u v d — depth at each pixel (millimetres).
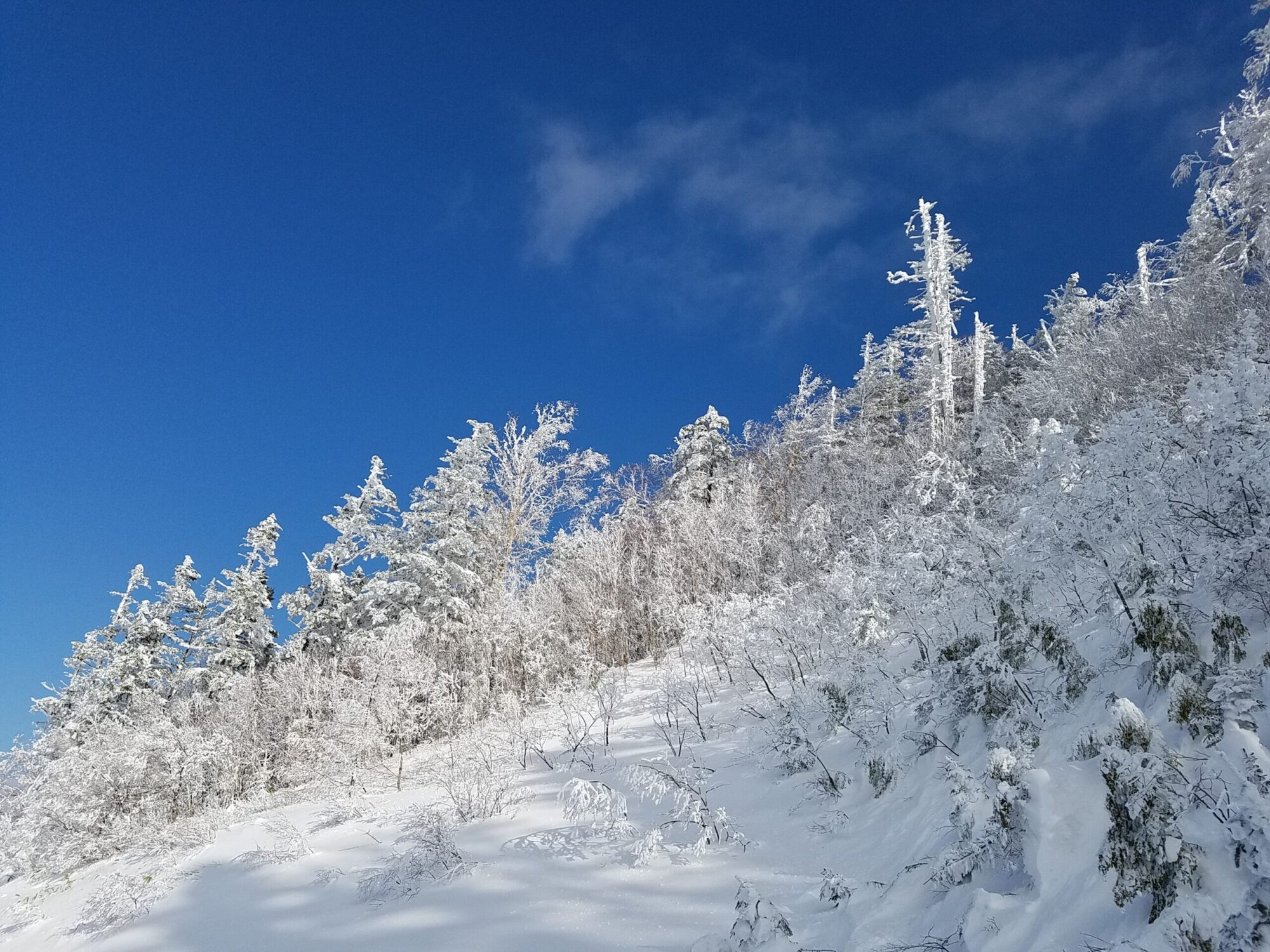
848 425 31188
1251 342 6094
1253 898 3137
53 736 20406
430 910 7145
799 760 8516
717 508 22734
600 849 7605
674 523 23578
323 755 14203
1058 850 4234
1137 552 5793
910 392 32250
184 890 9695
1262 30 12844
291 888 8828
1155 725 4641
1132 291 24516
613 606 19953
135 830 14133
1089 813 4332
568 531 25875
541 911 6602
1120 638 5926
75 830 14828
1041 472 6488
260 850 10414
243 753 16250
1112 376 15844
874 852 6168
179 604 23938
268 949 7316
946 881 4852
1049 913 4000
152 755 15414
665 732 11617
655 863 7039
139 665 22844
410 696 15094
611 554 21844
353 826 10773
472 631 18391
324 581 21312
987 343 32219
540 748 12070
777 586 13766
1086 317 25109
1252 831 3281
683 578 19750
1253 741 3801
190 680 21766
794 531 18891
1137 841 3693
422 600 20188
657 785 7961
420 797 11344
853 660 9594
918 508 11430
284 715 16844
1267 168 13047
